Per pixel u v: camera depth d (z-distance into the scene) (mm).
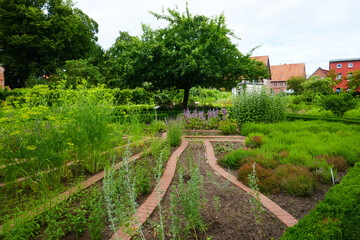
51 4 25031
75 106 4488
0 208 2848
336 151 4805
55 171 3707
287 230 1993
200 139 7383
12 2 22422
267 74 14734
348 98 12250
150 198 3197
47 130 3666
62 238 2316
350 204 2270
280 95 10227
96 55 21406
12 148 3367
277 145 5512
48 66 24984
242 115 9625
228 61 13664
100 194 2953
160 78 13602
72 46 26219
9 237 2088
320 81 24391
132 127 6719
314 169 4172
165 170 4383
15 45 23609
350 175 3172
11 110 3486
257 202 2512
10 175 3244
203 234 2400
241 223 2586
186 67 12016
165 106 15156
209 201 3158
